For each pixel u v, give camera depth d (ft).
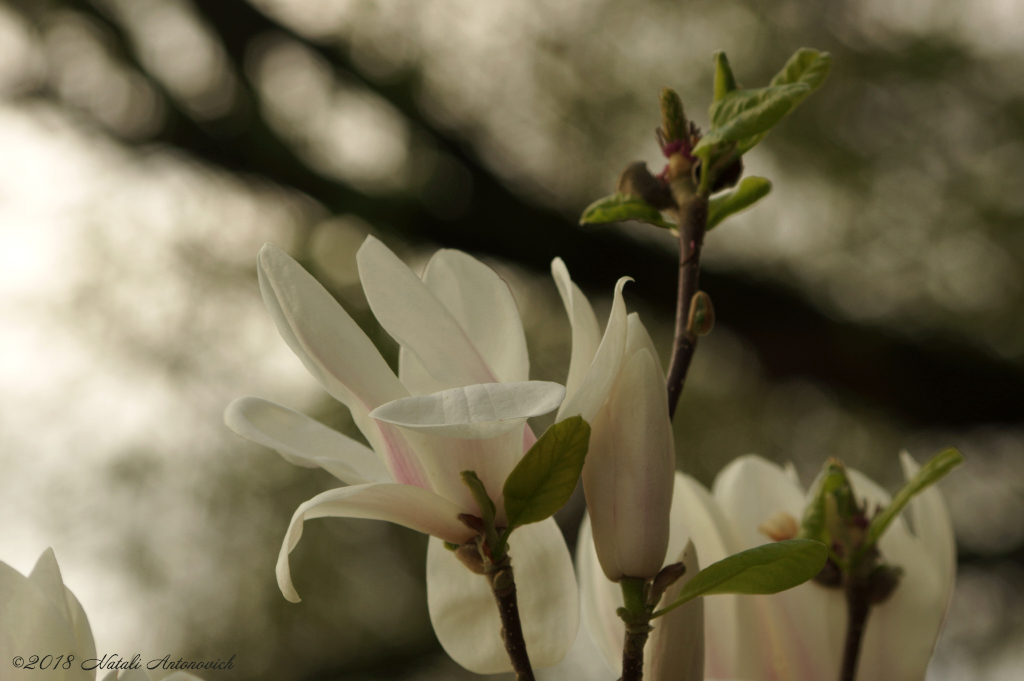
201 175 12.98
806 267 12.31
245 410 2.99
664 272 12.25
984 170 11.95
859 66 12.22
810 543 2.92
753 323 11.99
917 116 12.17
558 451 2.90
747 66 12.16
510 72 12.73
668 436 2.96
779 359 12.00
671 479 2.96
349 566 11.66
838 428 12.35
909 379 11.64
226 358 12.56
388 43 12.77
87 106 12.82
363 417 3.01
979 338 11.74
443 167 12.51
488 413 2.82
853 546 3.31
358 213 12.17
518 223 12.34
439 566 3.19
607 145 12.34
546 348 12.33
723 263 12.23
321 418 11.09
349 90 12.80
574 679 11.32
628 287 12.39
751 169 12.17
